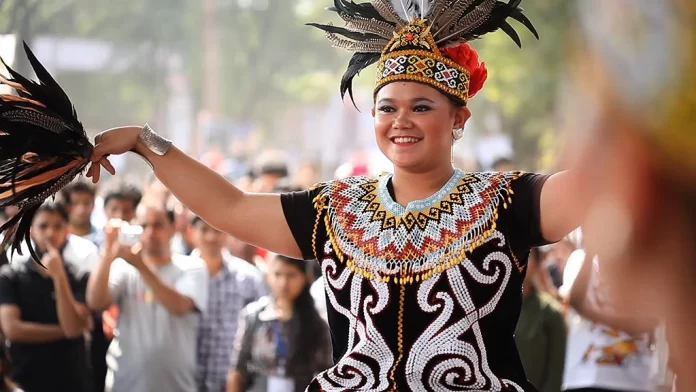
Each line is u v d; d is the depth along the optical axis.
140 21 45.75
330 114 62.09
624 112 1.20
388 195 4.46
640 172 1.20
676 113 1.17
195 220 10.84
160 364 9.95
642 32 1.19
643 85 1.18
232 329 10.69
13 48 18.45
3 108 4.59
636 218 1.21
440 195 4.38
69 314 9.60
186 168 4.73
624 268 1.23
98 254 10.48
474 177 4.42
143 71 47.00
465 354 4.18
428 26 4.50
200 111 51.94
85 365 9.99
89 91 45.09
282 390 9.42
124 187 12.35
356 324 4.34
